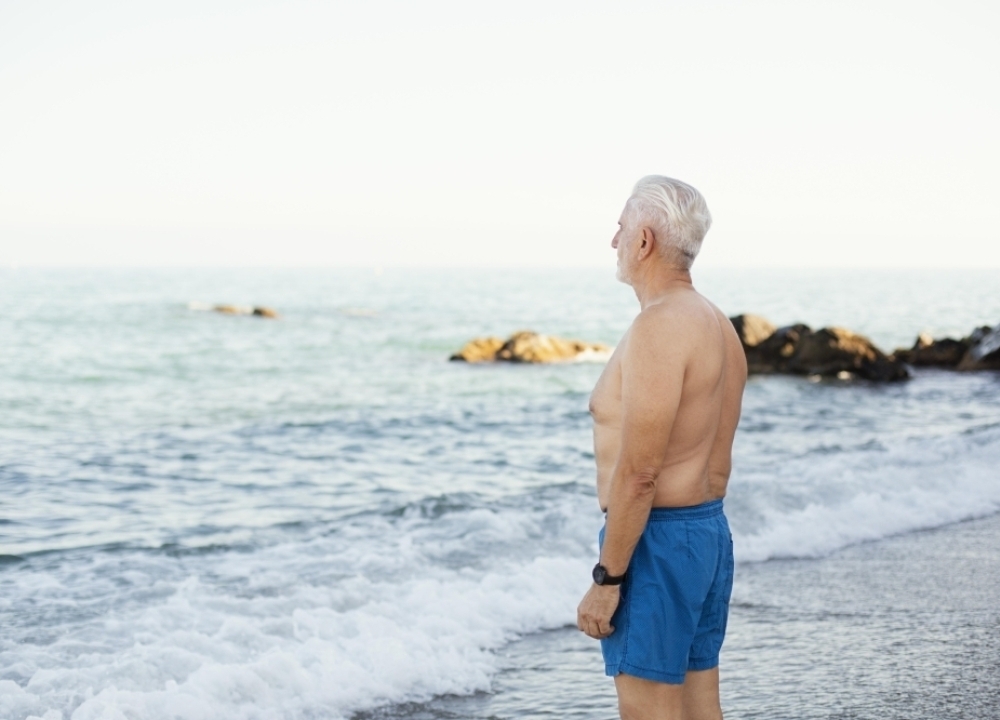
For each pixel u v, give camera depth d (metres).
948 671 4.31
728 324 2.69
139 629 4.75
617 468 2.45
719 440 2.63
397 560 6.03
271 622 4.69
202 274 198.12
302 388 20.80
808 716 3.79
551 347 27.42
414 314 56.50
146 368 25.14
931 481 8.49
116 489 9.82
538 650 4.71
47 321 42.91
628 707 2.53
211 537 7.47
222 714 3.75
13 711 3.69
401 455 12.21
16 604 5.32
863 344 23.95
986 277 185.88
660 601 2.48
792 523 7.05
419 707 3.98
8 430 14.38
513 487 9.97
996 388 21.44
